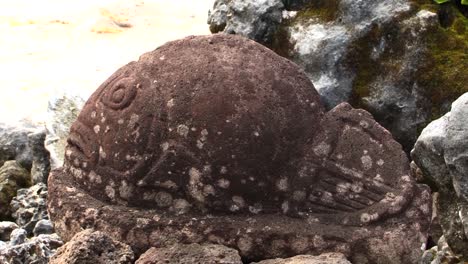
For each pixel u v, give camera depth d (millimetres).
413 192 2248
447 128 2256
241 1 3127
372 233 2213
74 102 3436
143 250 2254
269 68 2311
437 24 2912
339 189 2256
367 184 2254
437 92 2854
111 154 2314
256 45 2361
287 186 2252
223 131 2234
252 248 2215
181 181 2252
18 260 2453
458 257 2387
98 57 4535
